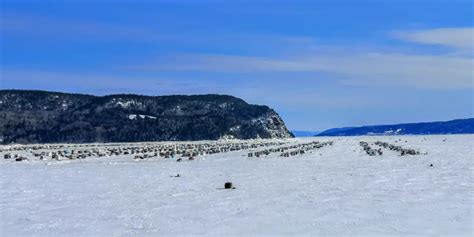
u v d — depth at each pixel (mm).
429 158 54812
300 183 30922
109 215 20750
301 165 47031
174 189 28688
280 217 19828
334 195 25234
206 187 29484
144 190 28391
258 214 20469
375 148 85375
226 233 17453
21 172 41844
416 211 20547
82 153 73000
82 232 17922
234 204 22828
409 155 61125
